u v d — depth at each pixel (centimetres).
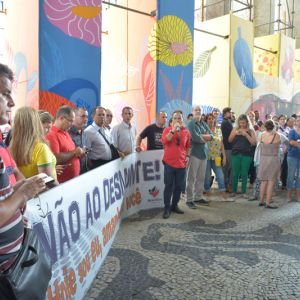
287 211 541
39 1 509
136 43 747
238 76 1004
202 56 1035
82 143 431
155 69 697
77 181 264
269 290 281
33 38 526
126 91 783
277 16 1573
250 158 643
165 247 376
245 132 636
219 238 409
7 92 157
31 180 143
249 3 1510
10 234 137
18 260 140
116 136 520
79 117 423
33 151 245
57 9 529
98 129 460
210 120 643
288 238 412
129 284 289
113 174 409
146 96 725
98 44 582
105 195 357
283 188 729
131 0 749
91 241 296
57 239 222
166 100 711
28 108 251
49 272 160
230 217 502
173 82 722
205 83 1030
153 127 568
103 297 267
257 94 1087
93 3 571
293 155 604
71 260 246
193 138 559
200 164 575
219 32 989
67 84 547
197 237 411
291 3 1611
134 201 520
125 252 360
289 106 1259
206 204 581
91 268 291
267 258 348
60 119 347
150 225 457
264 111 1120
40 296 147
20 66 577
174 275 307
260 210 545
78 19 555
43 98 521
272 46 1203
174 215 510
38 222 197
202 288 284
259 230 442
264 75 1112
